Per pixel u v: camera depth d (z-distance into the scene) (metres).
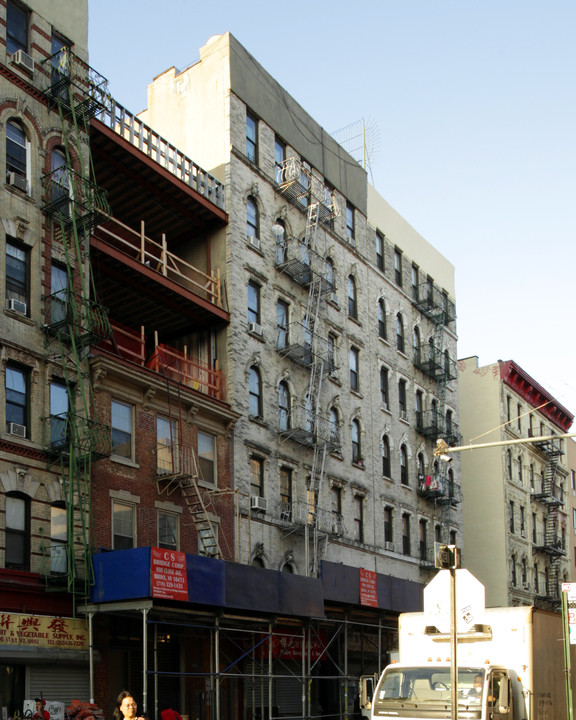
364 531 42.09
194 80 39.53
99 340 27.92
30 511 25.28
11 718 23.34
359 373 44.22
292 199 40.59
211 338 35.69
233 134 37.81
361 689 17.78
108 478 28.19
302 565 36.78
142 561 24.86
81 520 25.78
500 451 59.19
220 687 31.06
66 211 28.19
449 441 52.00
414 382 49.91
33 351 26.31
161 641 29.33
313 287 40.09
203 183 36.03
